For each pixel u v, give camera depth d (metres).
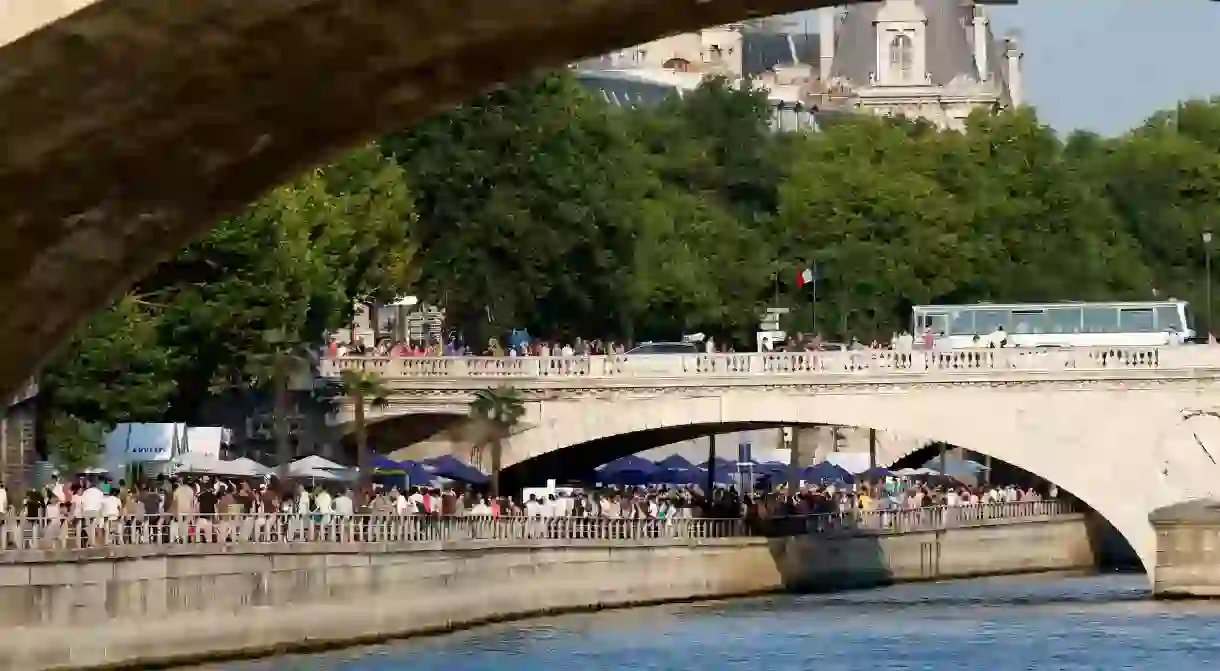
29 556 69.69
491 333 140.75
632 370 122.06
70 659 71.88
